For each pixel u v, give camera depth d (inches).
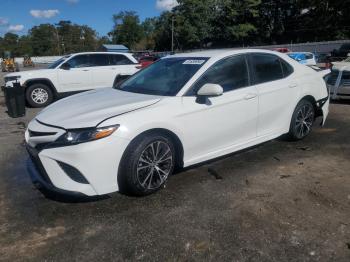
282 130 208.4
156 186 151.8
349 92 350.6
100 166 135.0
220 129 171.3
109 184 138.8
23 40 4758.9
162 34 2898.6
